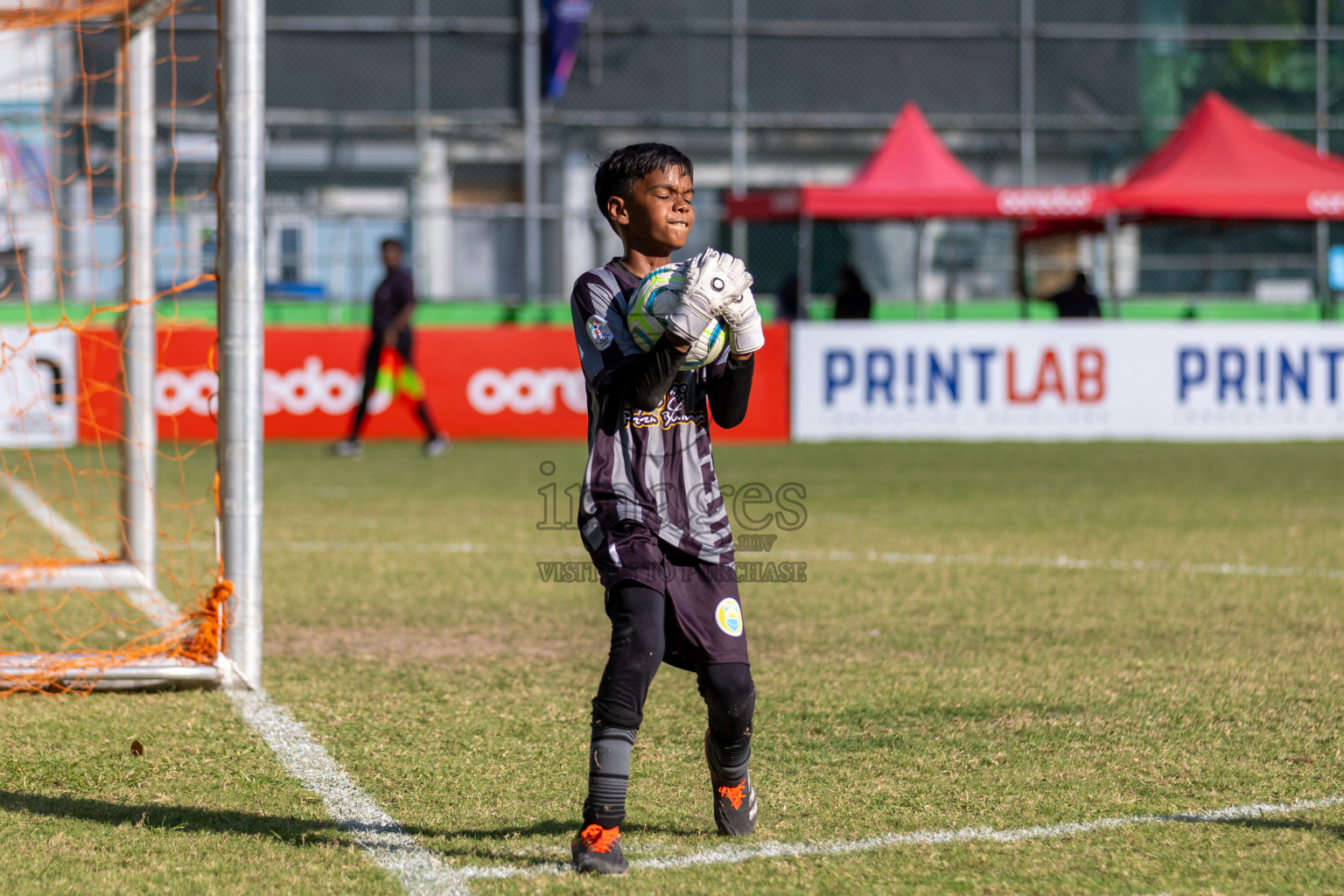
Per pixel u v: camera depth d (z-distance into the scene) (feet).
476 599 76.38
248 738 47.88
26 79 204.64
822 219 213.87
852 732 49.08
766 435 180.96
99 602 75.92
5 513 118.01
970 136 254.06
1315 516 111.55
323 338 182.60
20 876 34.68
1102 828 38.55
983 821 39.27
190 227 207.10
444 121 239.91
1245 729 49.29
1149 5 253.85
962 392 183.32
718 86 249.14
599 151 245.04
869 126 251.39
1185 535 101.09
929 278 253.85
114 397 165.78
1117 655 61.62
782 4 250.16
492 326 184.55
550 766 44.78
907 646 63.87
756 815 38.34
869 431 182.29
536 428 185.47
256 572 55.62
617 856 34.91
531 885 34.12
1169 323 185.57
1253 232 255.50
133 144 80.12
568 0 231.09
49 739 47.52
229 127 55.26
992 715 51.44
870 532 102.73
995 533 102.22
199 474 144.66
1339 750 46.57
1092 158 255.09
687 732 48.98
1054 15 254.06
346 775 43.73
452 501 121.70
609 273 35.88
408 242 232.12
